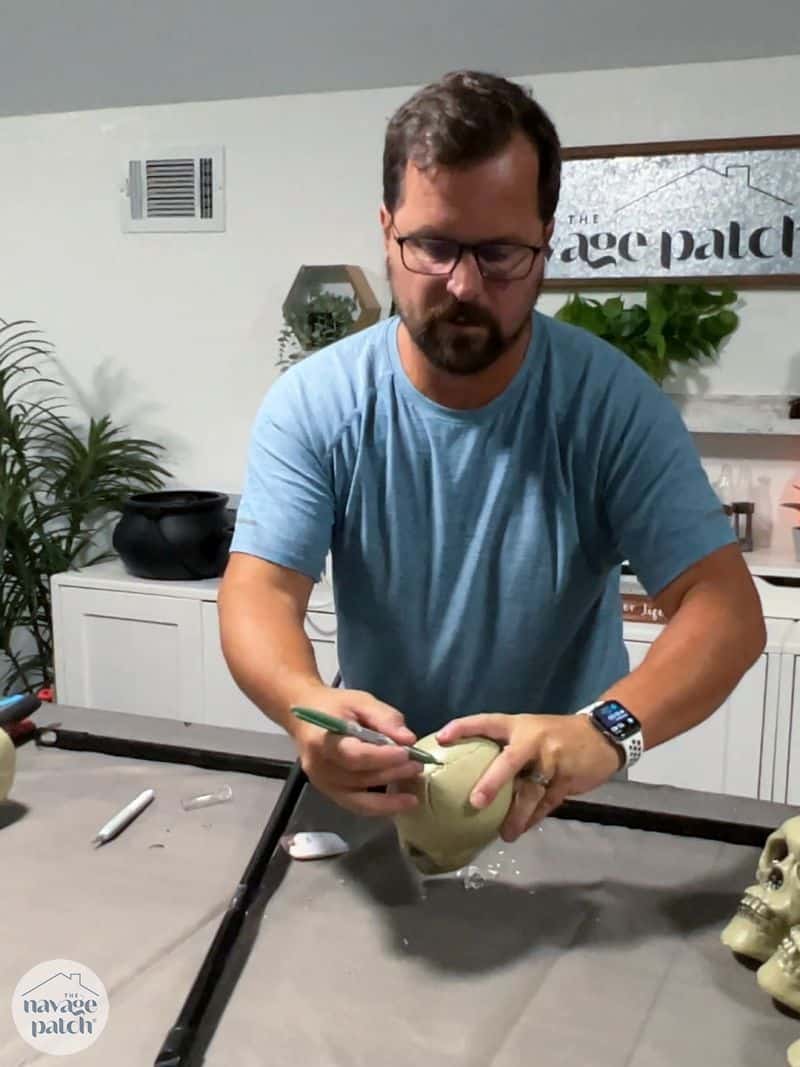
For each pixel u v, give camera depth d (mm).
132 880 957
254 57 2484
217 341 2758
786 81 2256
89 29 2486
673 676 917
